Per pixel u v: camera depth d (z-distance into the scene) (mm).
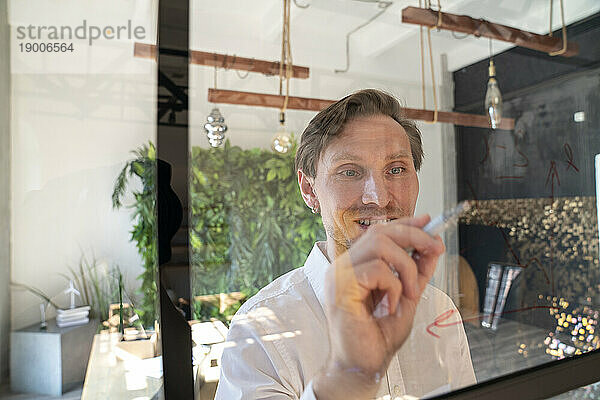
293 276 633
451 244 752
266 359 608
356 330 655
